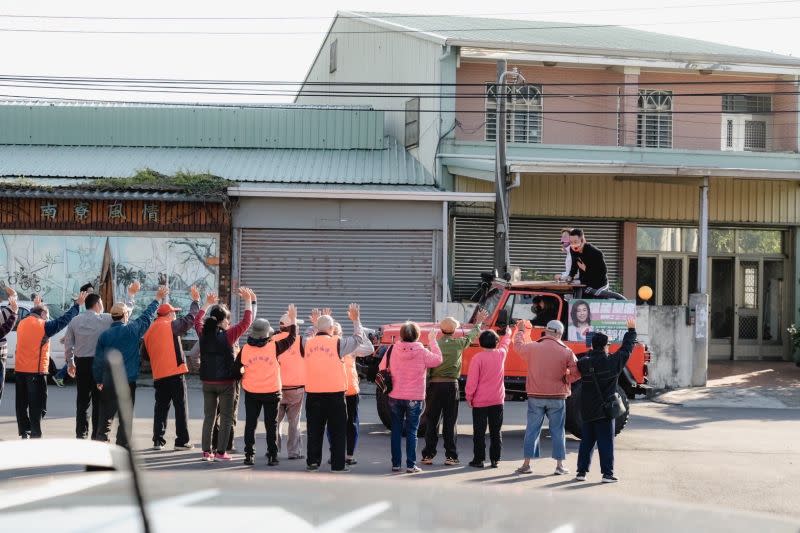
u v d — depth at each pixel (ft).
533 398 39.60
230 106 95.35
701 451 46.03
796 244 88.79
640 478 38.70
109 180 78.64
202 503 5.97
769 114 92.22
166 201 78.54
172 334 42.63
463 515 5.90
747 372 81.66
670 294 87.56
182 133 93.20
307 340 38.60
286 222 79.46
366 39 107.04
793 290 88.89
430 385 41.19
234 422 42.06
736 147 91.86
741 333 89.71
